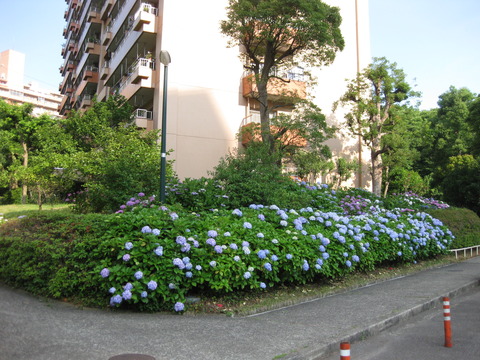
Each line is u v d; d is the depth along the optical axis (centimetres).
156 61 2341
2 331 459
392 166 3038
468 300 817
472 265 1276
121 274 584
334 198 1290
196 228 703
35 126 3494
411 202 1723
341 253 841
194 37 2356
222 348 459
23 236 739
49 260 660
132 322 546
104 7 3519
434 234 1291
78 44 4719
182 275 625
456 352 493
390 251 1043
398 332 585
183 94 2291
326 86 2895
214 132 2355
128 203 853
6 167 3619
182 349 451
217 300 661
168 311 613
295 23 1577
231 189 1053
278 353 447
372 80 2633
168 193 994
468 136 3894
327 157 2055
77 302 629
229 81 2436
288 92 2120
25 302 612
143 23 2327
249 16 1647
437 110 4681
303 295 754
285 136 1975
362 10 3144
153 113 2338
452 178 2575
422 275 1071
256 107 2562
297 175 2133
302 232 816
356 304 709
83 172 1408
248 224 748
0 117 3609
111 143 1445
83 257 633
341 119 2928
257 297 705
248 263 686
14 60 11631
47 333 472
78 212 1175
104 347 442
